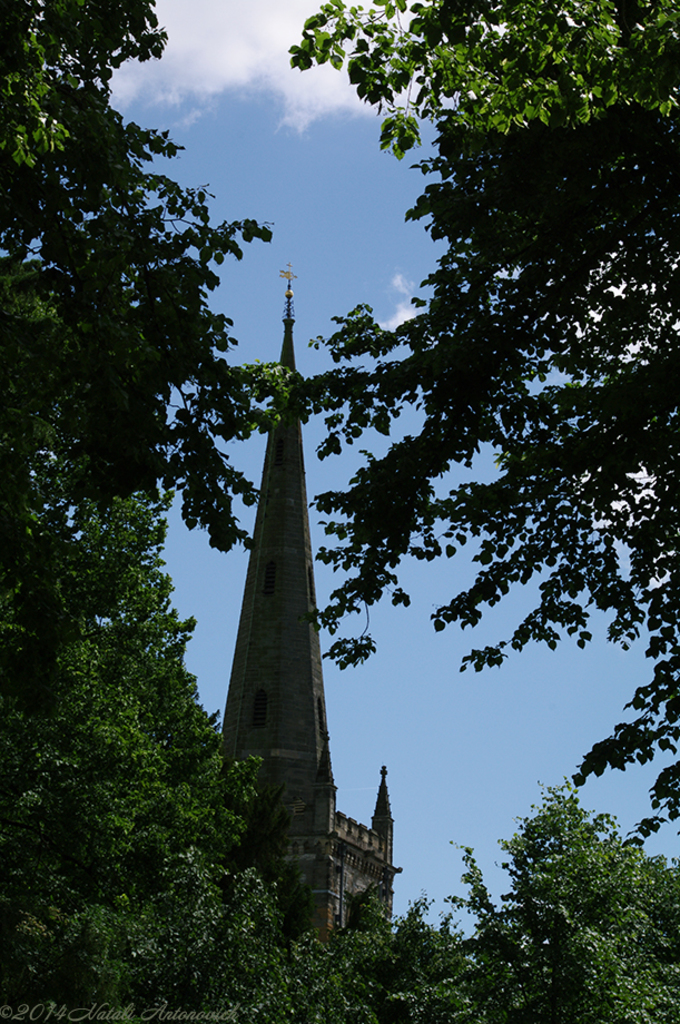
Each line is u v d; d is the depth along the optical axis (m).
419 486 19.66
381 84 15.53
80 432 16.84
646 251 18.94
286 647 89.62
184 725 41.00
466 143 17.00
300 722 87.19
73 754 26.91
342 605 20.64
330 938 45.44
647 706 19.22
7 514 15.88
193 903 31.59
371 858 90.69
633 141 17.33
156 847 31.23
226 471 17.28
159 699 39.22
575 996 29.89
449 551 21.17
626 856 32.69
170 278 16.52
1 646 16.00
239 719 87.31
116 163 15.65
